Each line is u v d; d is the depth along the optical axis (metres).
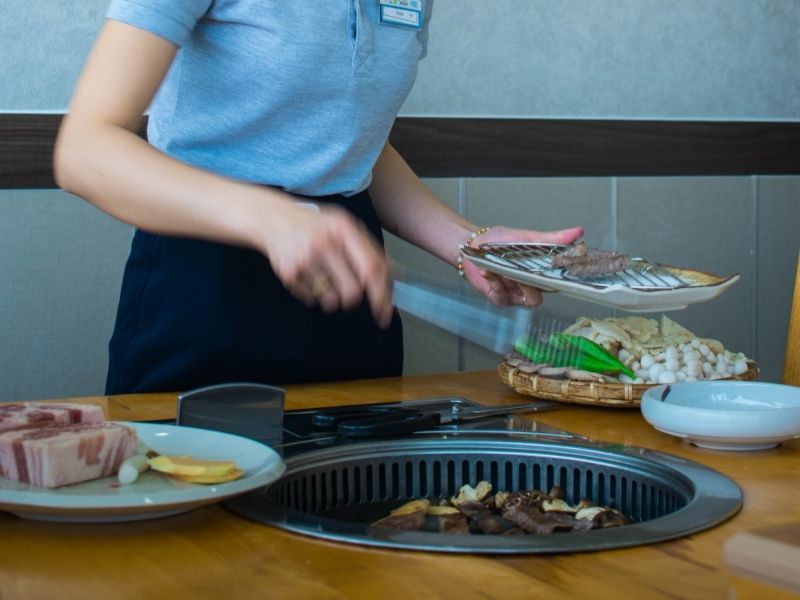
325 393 1.59
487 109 2.55
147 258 1.71
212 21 1.46
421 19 1.57
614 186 2.71
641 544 0.81
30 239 2.19
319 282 1.06
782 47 2.90
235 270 1.68
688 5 2.77
